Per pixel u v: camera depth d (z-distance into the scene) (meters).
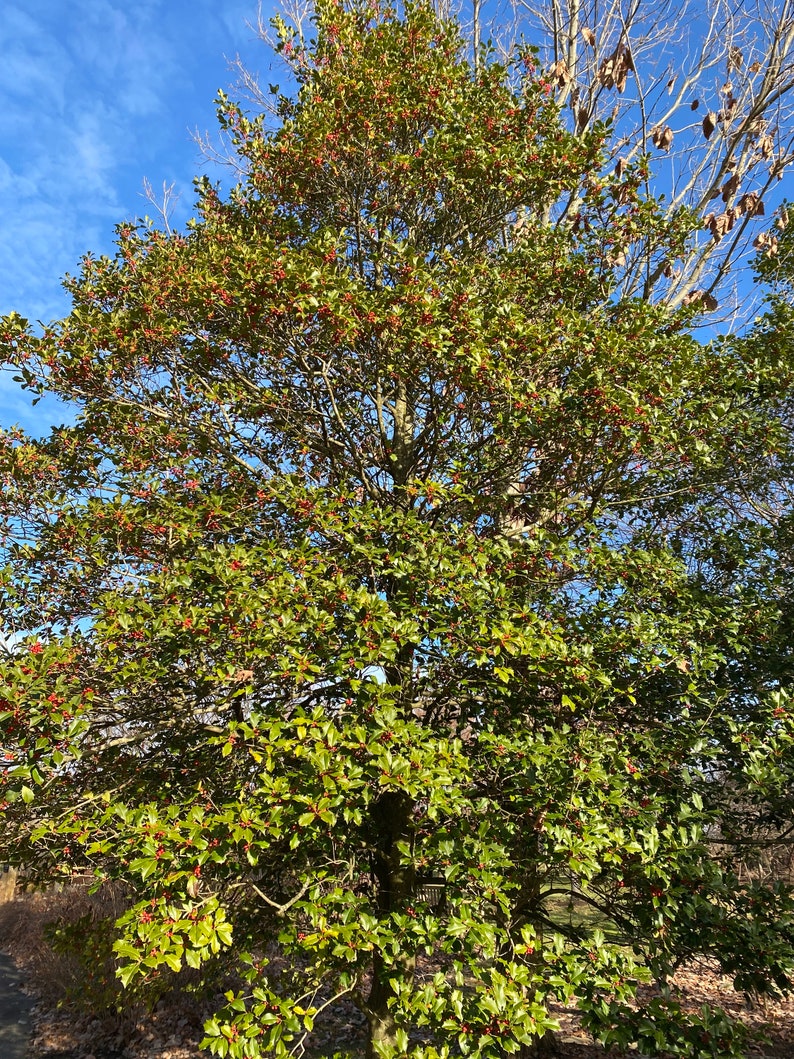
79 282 5.92
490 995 2.95
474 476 4.99
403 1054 3.09
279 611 3.41
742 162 8.12
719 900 3.67
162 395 5.31
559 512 5.02
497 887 3.29
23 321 4.73
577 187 6.13
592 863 3.17
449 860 3.56
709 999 7.59
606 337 4.61
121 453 4.96
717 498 5.84
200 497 4.64
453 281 4.74
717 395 5.06
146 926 2.78
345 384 5.53
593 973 3.29
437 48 6.47
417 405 5.48
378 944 3.16
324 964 3.80
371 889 4.32
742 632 4.61
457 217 6.32
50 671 3.32
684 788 4.09
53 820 3.64
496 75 6.06
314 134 5.83
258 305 4.60
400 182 5.91
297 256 4.73
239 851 3.46
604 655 4.00
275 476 4.85
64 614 4.67
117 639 3.49
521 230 6.90
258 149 6.39
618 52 7.00
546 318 5.39
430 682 4.36
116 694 3.75
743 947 3.47
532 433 4.65
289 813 3.07
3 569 4.19
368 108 5.92
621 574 4.30
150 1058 6.92
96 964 5.40
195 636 3.41
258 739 3.22
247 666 3.58
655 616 4.25
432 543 4.05
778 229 6.90
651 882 3.46
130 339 4.93
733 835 4.43
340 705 4.05
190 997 7.70
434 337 4.29
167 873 2.99
